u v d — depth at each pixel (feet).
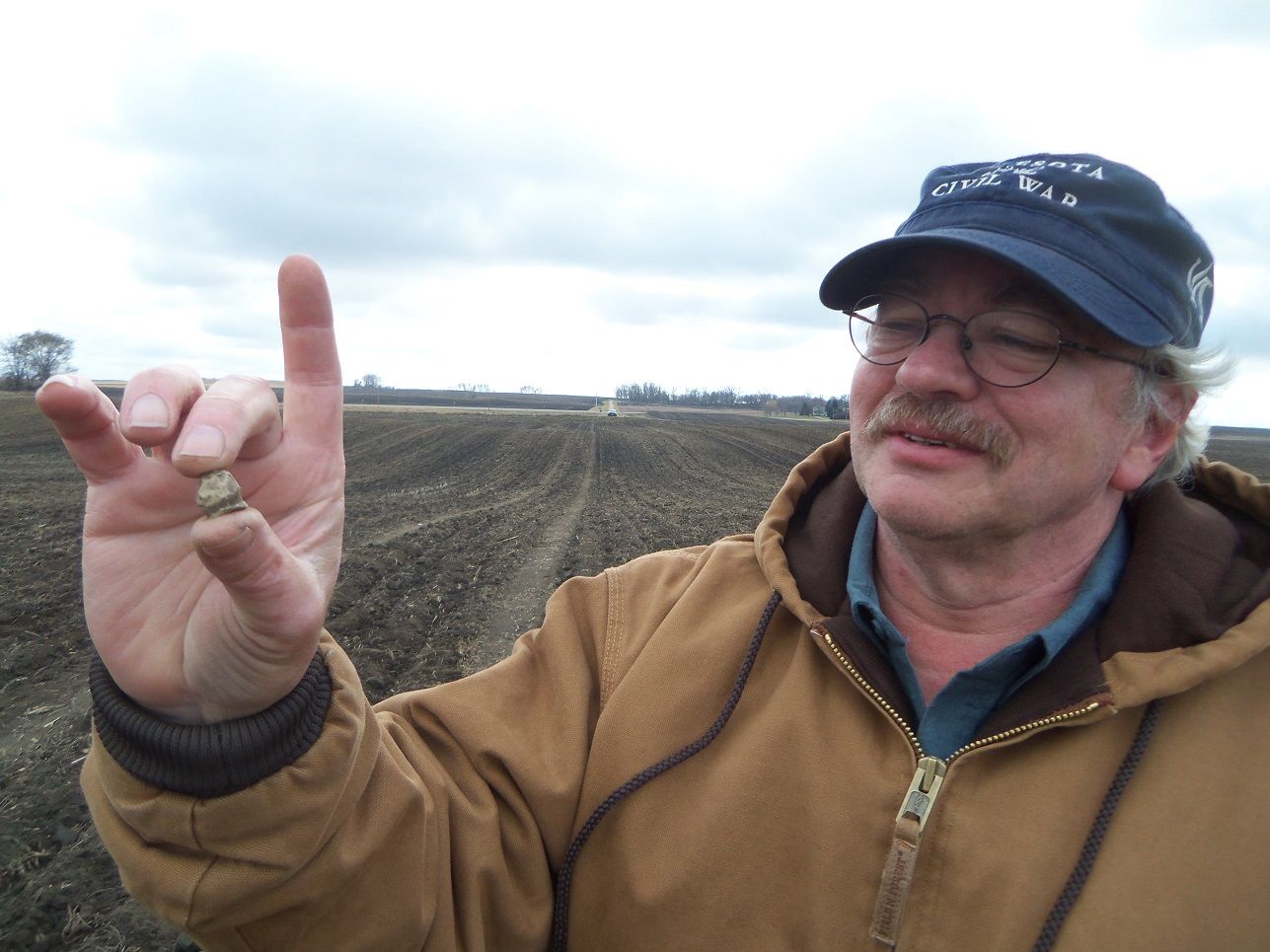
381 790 4.44
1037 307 4.56
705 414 370.94
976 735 4.54
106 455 3.56
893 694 4.69
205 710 3.73
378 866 4.34
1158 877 3.87
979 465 4.65
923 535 4.73
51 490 61.98
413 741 5.25
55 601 27.63
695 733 5.12
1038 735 4.35
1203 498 5.49
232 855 3.77
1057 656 4.46
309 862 3.98
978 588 4.94
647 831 4.92
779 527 5.68
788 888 4.52
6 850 13.24
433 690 5.65
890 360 5.02
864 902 4.34
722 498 72.08
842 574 5.31
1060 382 4.55
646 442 153.38
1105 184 4.53
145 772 3.68
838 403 342.64
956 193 4.91
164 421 3.34
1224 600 4.41
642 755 5.10
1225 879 3.82
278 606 3.42
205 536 3.17
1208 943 3.75
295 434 3.95
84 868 12.89
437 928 4.70
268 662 3.57
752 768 4.77
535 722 5.57
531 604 31.32
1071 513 4.76
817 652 5.09
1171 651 4.26
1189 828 3.94
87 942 11.41
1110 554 4.91
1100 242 4.46
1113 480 4.94
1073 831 4.08
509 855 5.16
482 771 5.27
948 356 4.66
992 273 4.64
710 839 4.69
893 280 5.04
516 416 250.78
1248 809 3.93
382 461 102.58
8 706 19.62
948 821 4.27
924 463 4.72
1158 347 4.58
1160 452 4.99
